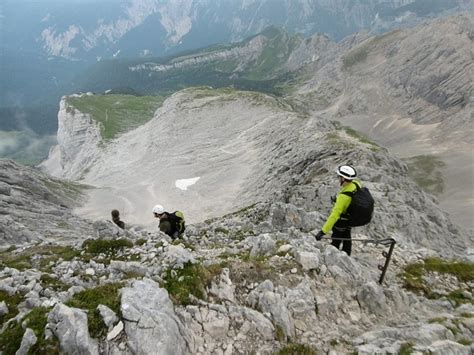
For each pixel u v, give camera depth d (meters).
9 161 92.06
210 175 114.12
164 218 16.23
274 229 24.23
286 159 82.19
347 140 74.31
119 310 7.91
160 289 8.83
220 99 189.00
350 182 11.27
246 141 135.50
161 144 158.25
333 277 11.19
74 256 14.41
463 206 177.00
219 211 84.00
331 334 9.26
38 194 85.56
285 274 10.80
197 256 12.02
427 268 13.45
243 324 8.89
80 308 8.08
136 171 141.00
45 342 7.28
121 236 15.65
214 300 9.57
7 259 16.19
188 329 8.34
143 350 7.38
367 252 14.42
